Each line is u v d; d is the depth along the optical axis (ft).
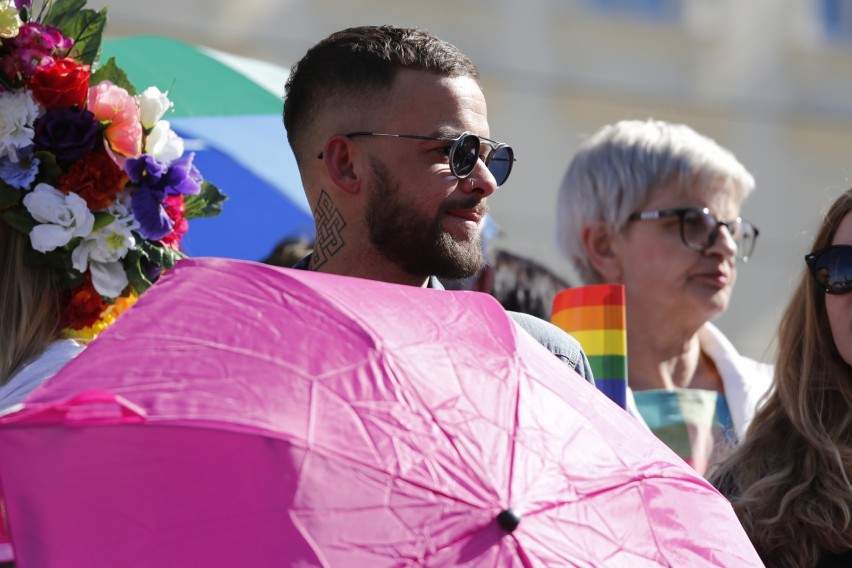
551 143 137.80
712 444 44.83
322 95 32.07
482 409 21.93
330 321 22.22
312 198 32.53
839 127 150.61
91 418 18.89
